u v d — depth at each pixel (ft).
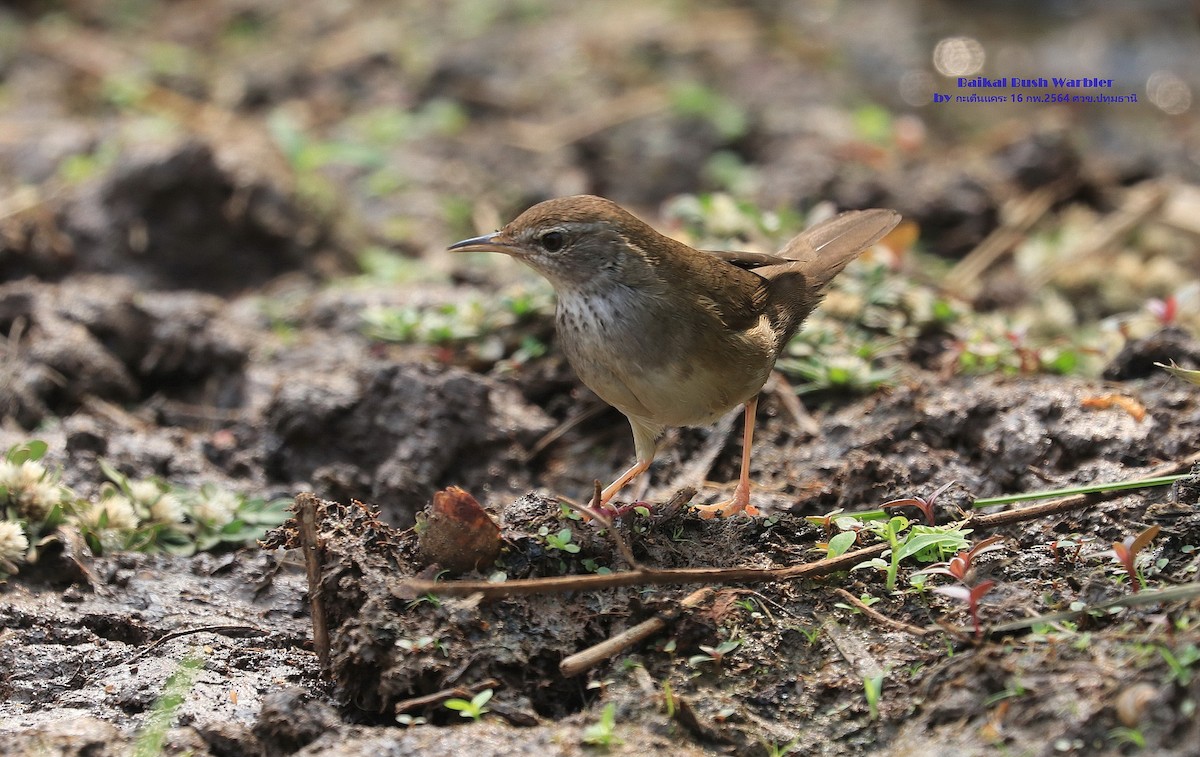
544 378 39.09
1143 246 52.47
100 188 50.60
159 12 77.25
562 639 25.25
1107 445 32.01
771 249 42.37
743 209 43.98
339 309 45.32
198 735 24.40
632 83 68.33
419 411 36.96
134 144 52.29
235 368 43.11
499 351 40.06
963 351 37.52
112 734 24.13
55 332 41.63
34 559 30.37
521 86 68.08
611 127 63.62
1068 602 25.41
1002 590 25.98
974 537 28.50
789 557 27.94
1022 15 81.87
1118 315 47.11
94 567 30.99
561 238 28.96
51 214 50.37
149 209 50.03
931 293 42.65
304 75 68.08
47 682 27.14
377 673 24.93
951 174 56.44
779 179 57.72
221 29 75.00
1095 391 33.88
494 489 36.11
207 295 49.39
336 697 25.73
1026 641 23.90
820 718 24.34
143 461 36.65
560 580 25.34
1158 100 71.26
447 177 59.77
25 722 25.45
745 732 24.06
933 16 81.51
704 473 34.91
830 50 75.61
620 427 37.68
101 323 42.70
